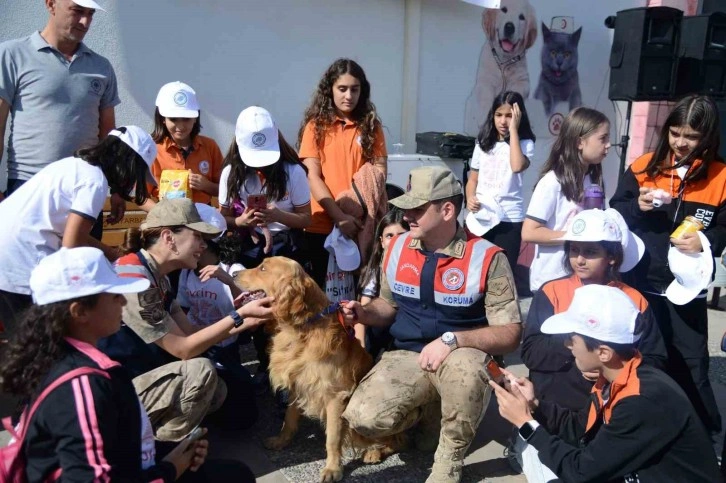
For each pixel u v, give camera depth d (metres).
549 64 7.67
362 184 4.13
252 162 3.76
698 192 3.32
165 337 2.86
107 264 1.91
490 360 2.86
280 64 5.86
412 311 3.28
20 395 1.82
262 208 3.74
